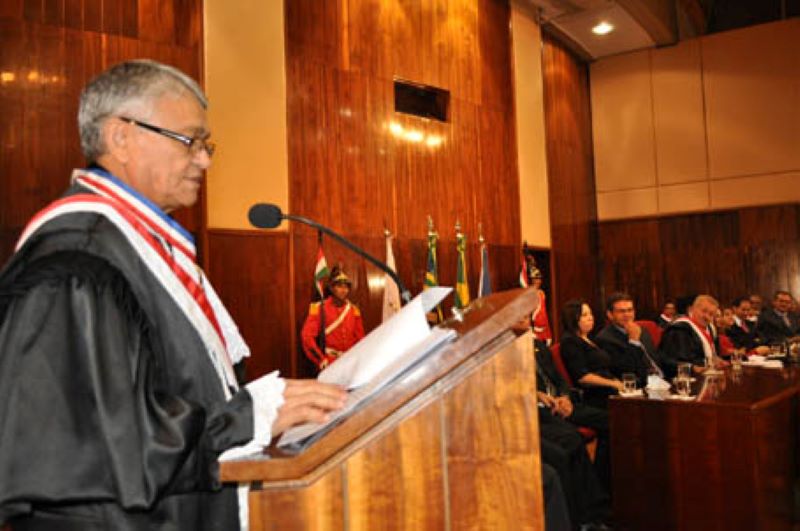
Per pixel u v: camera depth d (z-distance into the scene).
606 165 10.51
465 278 7.04
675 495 3.45
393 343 1.03
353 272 6.33
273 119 5.71
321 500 0.89
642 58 10.33
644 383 4.86
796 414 3.96
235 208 5.41
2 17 4.40
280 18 5.82
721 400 3.45
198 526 0.97
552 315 8.88
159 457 0.83
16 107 4.40
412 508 0.92
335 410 0.99
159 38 5.08
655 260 10.19
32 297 0.87
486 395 0.95
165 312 1.01
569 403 4.26
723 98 9.82
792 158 9.39
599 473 4.31
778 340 7.66
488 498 0.93
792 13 9.80
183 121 1.09
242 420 0.94
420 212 7.08
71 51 4.64
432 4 7.50
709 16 10.26
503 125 8.32
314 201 6.09
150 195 1.10
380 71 6.85
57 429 0.82
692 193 9.97
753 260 9.55
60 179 4.52
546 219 8.85
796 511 3.92
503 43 8.45
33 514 0.90
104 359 0.86
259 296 5.50
